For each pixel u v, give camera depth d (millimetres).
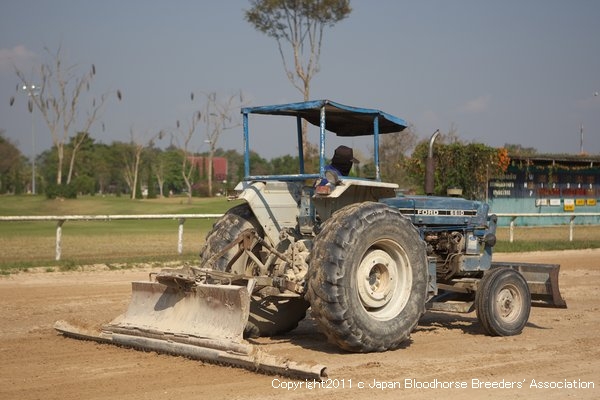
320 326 7277
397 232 7605
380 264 7621
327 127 9008
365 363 7066
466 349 7992
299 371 6277
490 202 33750
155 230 29953
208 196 83500
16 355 7453
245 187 8242
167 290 7559
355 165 10680
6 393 6051
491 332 8812
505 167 30516
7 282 13414
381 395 5980
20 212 47812
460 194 9453
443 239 9195
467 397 5984
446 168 29797
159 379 6473
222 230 8242
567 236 27812
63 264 15672
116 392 6066
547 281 9820
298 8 39156
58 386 6266
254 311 8477
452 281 9266
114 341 7719
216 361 6883
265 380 6422
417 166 30125
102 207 50844
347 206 7566
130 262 16234
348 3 39094
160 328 7355
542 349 8039
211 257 8016
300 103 7852
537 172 35062
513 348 8070
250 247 7848
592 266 17797
